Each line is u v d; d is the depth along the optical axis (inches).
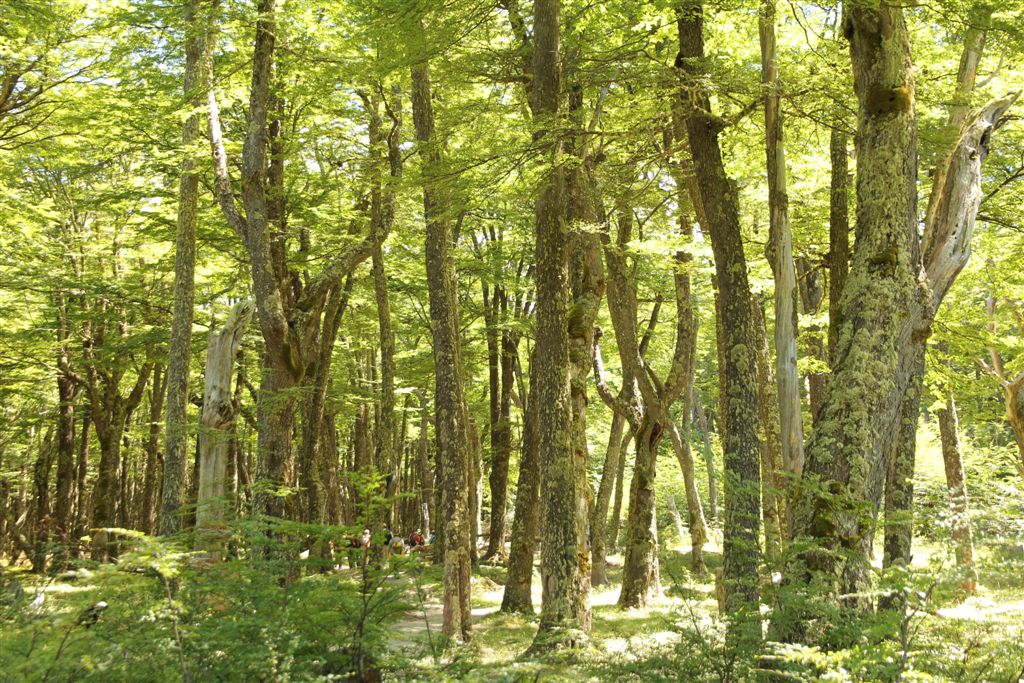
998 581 577.0
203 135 659.4
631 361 653.3
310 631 197.8
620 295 645.9
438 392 503.5
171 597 176.2
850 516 254.5
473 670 217.3
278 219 700.7
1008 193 509.7
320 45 596.7
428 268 518.6
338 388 1038.4
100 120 653.9
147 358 899.4
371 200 724.0
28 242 789.9
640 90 455.8
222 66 653.3
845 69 404.8
